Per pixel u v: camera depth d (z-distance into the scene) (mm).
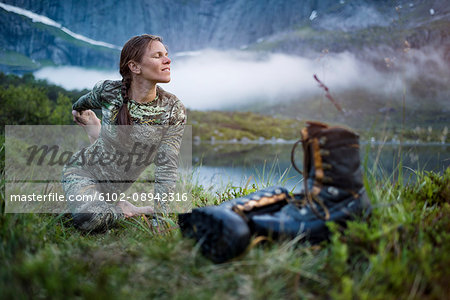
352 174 1556
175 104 2537
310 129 1621
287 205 1691
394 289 1162
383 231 1405
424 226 1589
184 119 2594
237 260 1426
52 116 6809
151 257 1444
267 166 7113
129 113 2412
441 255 1302
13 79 8328
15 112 6465
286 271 1312
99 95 2494
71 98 7879
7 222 1649
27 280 1173
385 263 1242
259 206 1699
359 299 1130
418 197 2088
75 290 1182
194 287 1275
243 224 1441
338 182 1547
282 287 1270
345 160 1545
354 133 1581
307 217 1538
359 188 1586
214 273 1353
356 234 1403
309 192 1568
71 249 1659
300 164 7949
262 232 1540
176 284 1292
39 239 1760
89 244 1835
